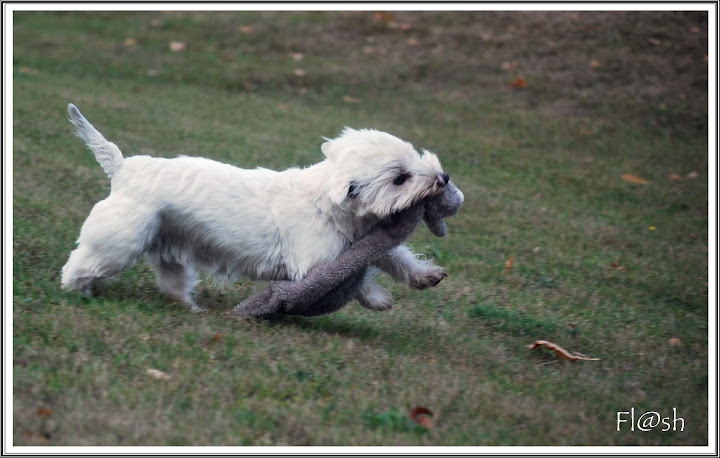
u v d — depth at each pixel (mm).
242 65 15914
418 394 4488
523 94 14977
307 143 11859
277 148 11344
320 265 5191
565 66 15828
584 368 5438
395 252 5578
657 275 8078
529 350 5676
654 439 4418
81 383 4090
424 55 16438
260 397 4215
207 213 5254
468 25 17594
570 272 7820
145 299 5648
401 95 14898
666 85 15102
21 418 3695
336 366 4770
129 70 15320
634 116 14188
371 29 17578
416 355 5203
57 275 5848
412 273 5633
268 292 5309
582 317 6531
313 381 4516
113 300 5469
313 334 5262
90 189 8578
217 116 12984
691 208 10734
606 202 10703
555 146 12953
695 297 7547
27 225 6988
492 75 15680
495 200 10164
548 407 4594
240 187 5328
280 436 3887
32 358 4320
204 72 15500
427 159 5156
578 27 17156
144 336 4801
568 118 14086
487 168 11656
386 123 13438
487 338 5773
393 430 4074
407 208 5047
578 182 11375
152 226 5281
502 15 17906
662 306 7141
